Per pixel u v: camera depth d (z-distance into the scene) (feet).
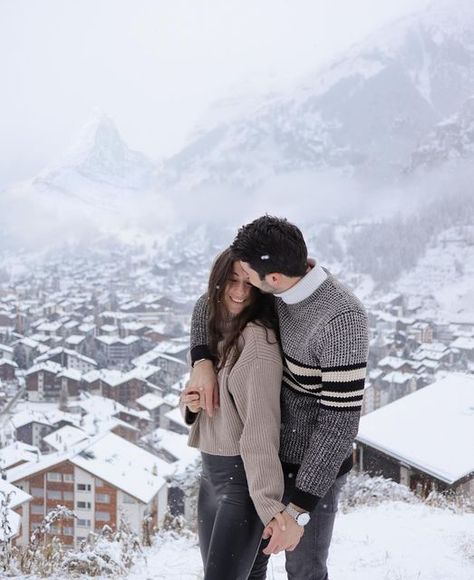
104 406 167.12
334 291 6.68
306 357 6.75
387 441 50.85
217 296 7.20
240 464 7.11
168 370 216.54
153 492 63.82
